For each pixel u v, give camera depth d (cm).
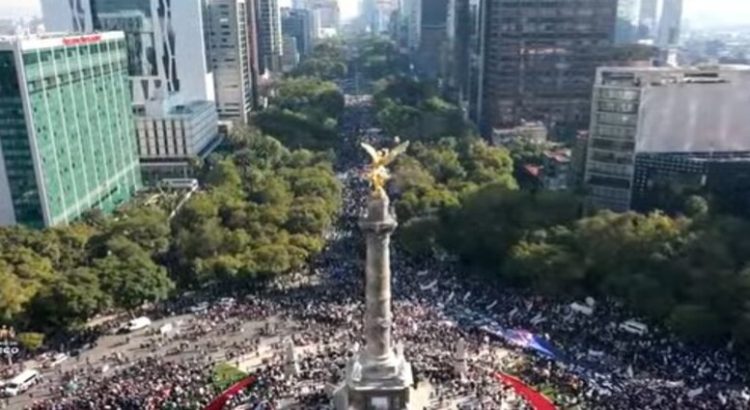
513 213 17238
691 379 10838
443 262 16750
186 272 15925
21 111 17200
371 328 9531
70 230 17238
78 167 19900
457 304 14025
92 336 13088
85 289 13262
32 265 14688
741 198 18838
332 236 18662
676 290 13325
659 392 10269
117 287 13700
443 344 12069
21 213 18200
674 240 14588
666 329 12825
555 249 14800
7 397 10862
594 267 14412
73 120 19550
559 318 13338
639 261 14188
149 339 12912
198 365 11712
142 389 10675
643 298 13038
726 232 14800
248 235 16575
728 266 13312
